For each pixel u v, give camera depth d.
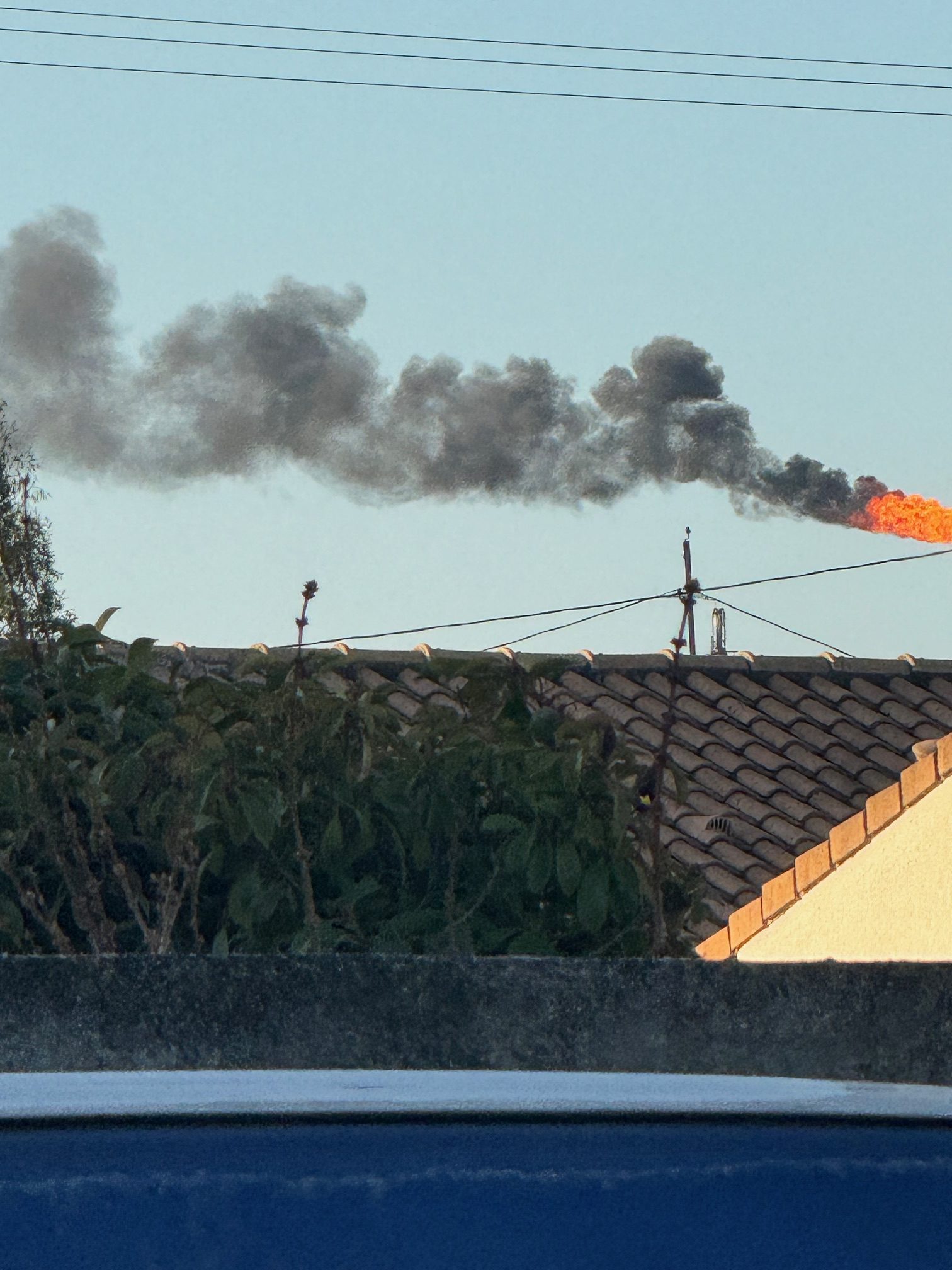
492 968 7.76
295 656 14.26
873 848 19.05
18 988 7.73
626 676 32.59
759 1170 5.64
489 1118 5.63
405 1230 5.45
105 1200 5.37
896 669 34.38
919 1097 6.00
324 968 7.83
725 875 25.94
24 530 15.76
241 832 12.93
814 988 7.43
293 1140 5.52
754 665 33.50
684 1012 7.55
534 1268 5.47
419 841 13.28
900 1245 5.63
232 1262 5.37
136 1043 7.74
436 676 14.88
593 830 13.21
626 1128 5.68
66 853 12.75
